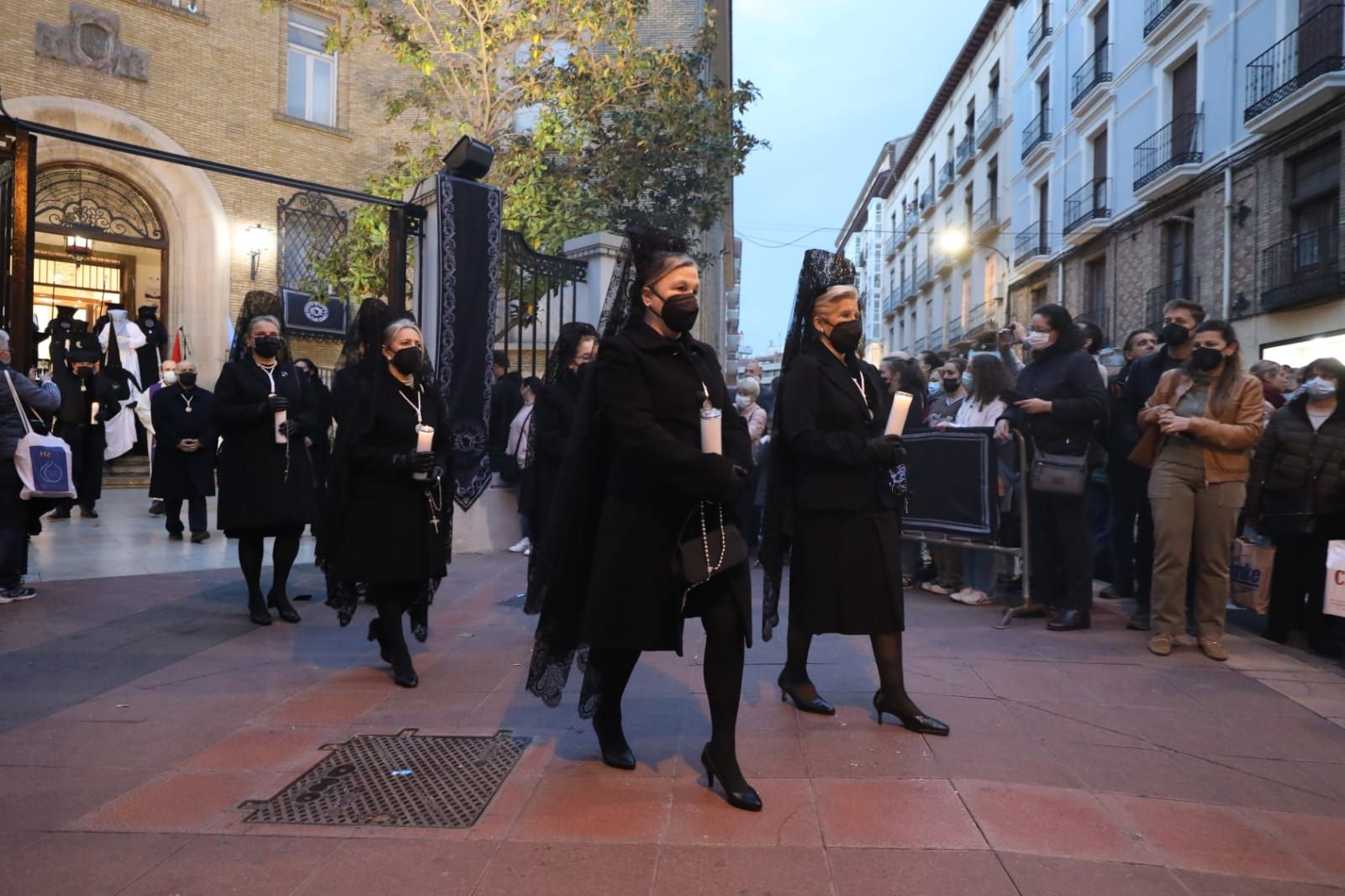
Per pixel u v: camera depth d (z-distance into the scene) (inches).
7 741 130.5
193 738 132.0
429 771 119.2
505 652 183.8
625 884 89.4
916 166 1619.1
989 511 225.1
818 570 140.0
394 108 548.1
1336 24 557.6
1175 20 720.3
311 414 212.8
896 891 88.0
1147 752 128.4
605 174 514.9
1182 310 204.7
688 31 616.1
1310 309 589.9
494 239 298.2
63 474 219.5
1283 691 159.3
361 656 179.9
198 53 563.8
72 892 88.0
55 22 505.7
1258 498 199.8
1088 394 200.1
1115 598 239.5
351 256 471.5
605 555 110.3
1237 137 657.6
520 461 306.8
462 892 87.9
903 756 124.9
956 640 195.2
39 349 542.6
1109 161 850.1
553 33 493.0
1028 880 90.4
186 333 563.2
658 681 162.9
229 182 578.6
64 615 210.1
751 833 100.7
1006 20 1123.3
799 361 141.5
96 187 534.9
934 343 1465.3
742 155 526.6
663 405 109.3
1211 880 91.3
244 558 205.9
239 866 93.4
